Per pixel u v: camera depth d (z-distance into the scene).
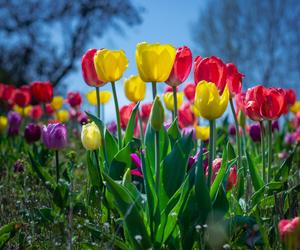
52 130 4.64
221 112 3.21
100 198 4.06
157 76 3.55
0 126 8.69
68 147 7.86
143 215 3.45
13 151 7.20
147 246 3.33
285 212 3.61
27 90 8.73
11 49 28.50
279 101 4.01
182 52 4.06
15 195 4.97
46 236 3.87
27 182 5.39
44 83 7.25
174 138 4.01
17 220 4.28
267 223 3.57
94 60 4.08
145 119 5.90
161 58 3.49
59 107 9.32
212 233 3.18
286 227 2.72
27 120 10.56
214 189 3.41
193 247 3.48
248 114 4.17
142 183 4.27
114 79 4.11
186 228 3.35
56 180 5.14
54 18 29.08
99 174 4.07
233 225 3.26
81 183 5.18
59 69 28.72
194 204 3.36
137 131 5.89
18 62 28.12
